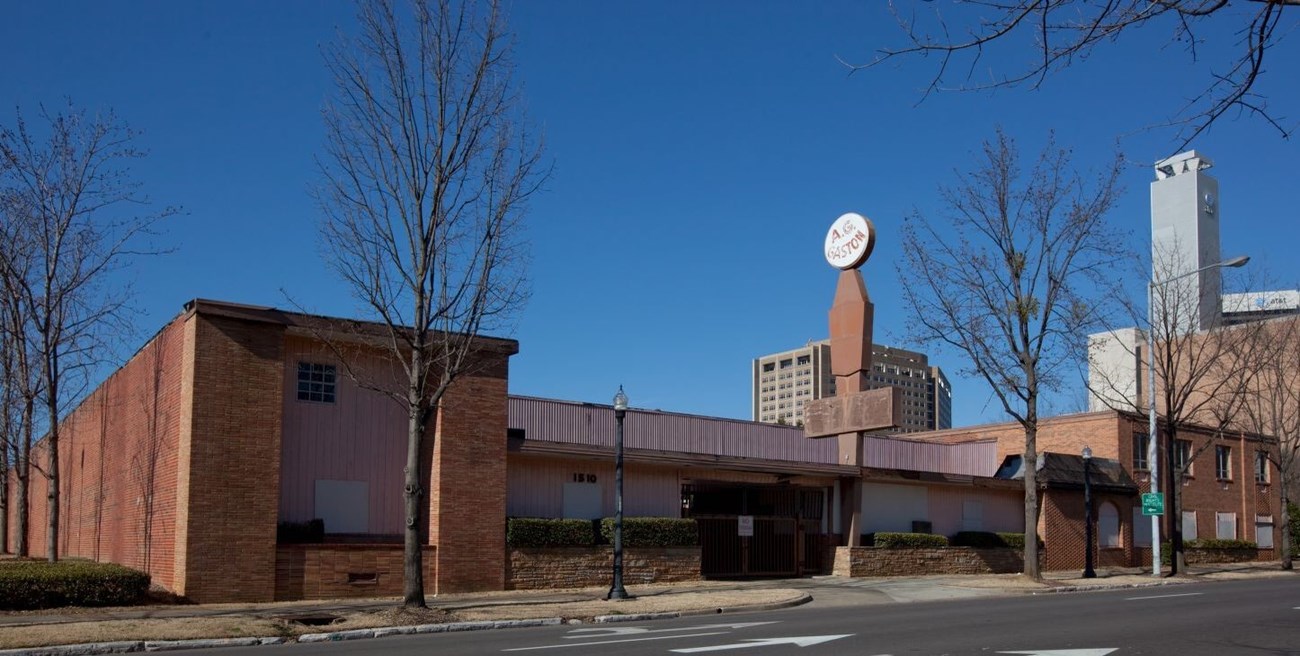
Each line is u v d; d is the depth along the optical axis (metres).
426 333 21.47
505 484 25.47
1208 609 20.42
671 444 32.34
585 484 28.19
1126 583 31.44
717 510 32.72
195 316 21.52
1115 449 42.69
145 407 25.14
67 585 19.22
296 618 18.38
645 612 20.14
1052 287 30.89
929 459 40.94
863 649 14.00
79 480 34.69
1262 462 52.31
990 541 36.44
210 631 16.09
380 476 24.59
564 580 26.20
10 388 32.19
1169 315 41.47
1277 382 47.59
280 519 23.14
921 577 32.75
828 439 36.47
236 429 21.73
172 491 22.19
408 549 18.95
